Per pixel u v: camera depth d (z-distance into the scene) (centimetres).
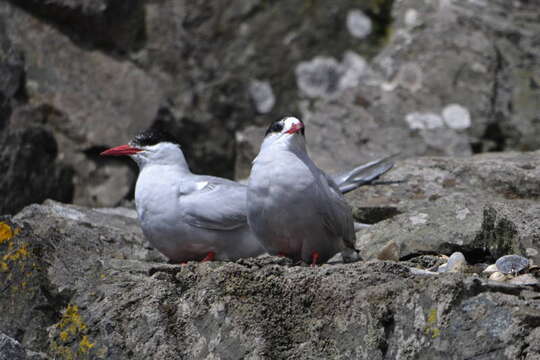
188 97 1636
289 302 762
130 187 1473
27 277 863
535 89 1555
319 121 1472
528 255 850
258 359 740
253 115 1678
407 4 1723
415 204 1088
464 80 1538
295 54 1717
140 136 985
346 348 734
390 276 759
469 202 1038
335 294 751
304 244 889
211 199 936
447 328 701
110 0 1578
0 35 1452
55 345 819
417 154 1416
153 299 794
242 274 777
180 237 941
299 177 858
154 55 1641
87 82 1530
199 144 1602
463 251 940
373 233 1006
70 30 1570
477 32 1622
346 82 1694
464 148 1429
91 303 820
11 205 1339
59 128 1476
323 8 1742
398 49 1599
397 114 1488
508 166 1142
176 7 1712
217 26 1731
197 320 779
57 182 1416
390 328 726
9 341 803
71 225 1009
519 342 672
